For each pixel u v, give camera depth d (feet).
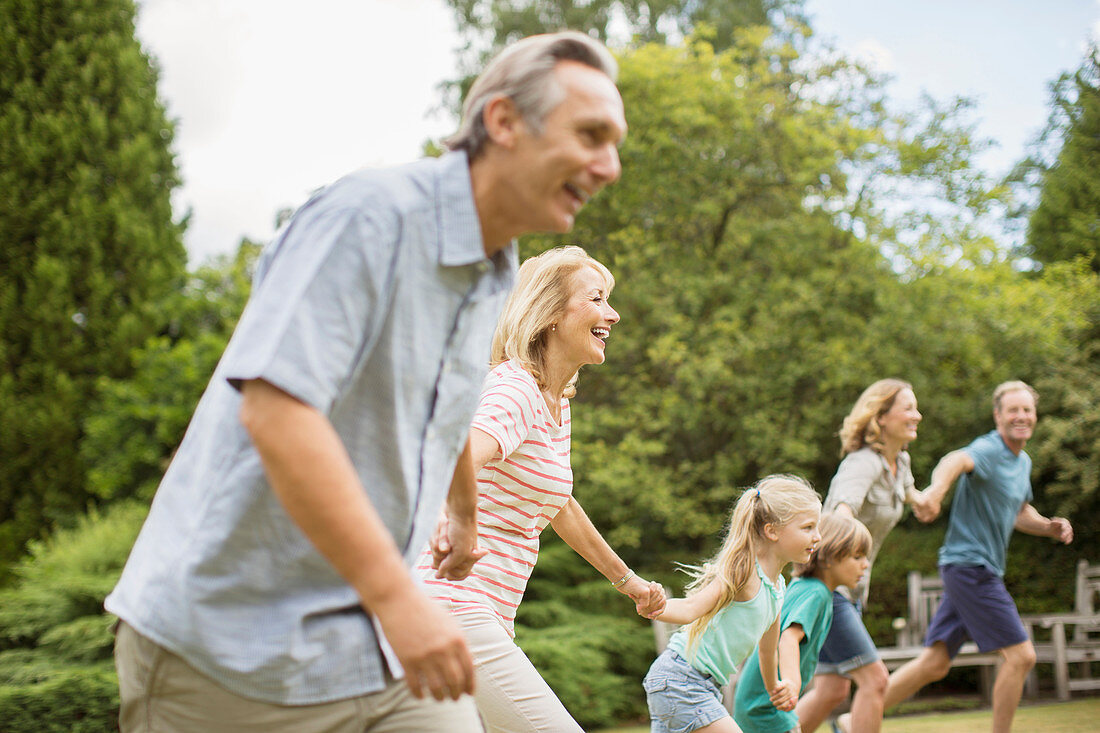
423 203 4.33
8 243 37.45
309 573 4.31
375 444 4.42
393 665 4.54
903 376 32.24
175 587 4.20
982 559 16.11
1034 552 30.68
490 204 4.52
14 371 37.27
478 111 4.47
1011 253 40.45
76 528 35.83
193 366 38.06
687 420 33.01
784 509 10.94
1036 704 22.77
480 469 7.59
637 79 35.78
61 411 36.88
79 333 38.60
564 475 8.20
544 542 32.83
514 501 7.95
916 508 15.28
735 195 36.11
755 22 58.85
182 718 4.34
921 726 19.84
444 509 6.22
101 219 39.11
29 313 37.11
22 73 38.42
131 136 40.73
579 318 8.36
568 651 26.68
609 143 4.44
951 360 34.22
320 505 3.81
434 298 4.42
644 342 34.78
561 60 4.36
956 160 34.45
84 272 38.58
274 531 4.18
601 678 27.27
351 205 4.13
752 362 33.35
